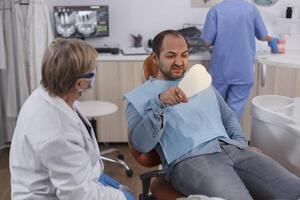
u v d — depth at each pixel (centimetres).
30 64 311
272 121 174
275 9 339
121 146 337
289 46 334
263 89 321
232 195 127
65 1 332
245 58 292
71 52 112
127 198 137
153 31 344
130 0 336
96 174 128
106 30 327
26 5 309
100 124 328
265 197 139
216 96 174
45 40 308
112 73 315
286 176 138
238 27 286
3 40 311
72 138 113
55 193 118
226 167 143
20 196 117
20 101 321
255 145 188
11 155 121
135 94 159
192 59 308
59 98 117
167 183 154
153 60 171
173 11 340
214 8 288
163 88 159
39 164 114
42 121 112
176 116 156
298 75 317
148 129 141
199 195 126
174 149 151
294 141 166
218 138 157
